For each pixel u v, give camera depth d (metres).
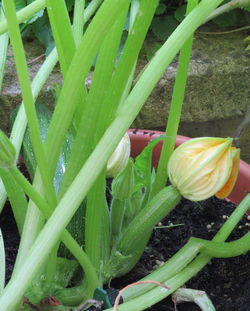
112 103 0.40
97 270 0.49
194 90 0.85
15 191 0.47
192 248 0.49
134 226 0.50
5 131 0.83
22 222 0.49
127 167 0.47
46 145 0.40
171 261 0.49
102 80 0.38
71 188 0.33
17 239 0.62
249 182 0.67
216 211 0.68
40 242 0.33
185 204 0.69
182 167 0.45
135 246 0.52
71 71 0.36
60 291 0.48
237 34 0.92
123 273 0.55
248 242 0.52
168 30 0.88
